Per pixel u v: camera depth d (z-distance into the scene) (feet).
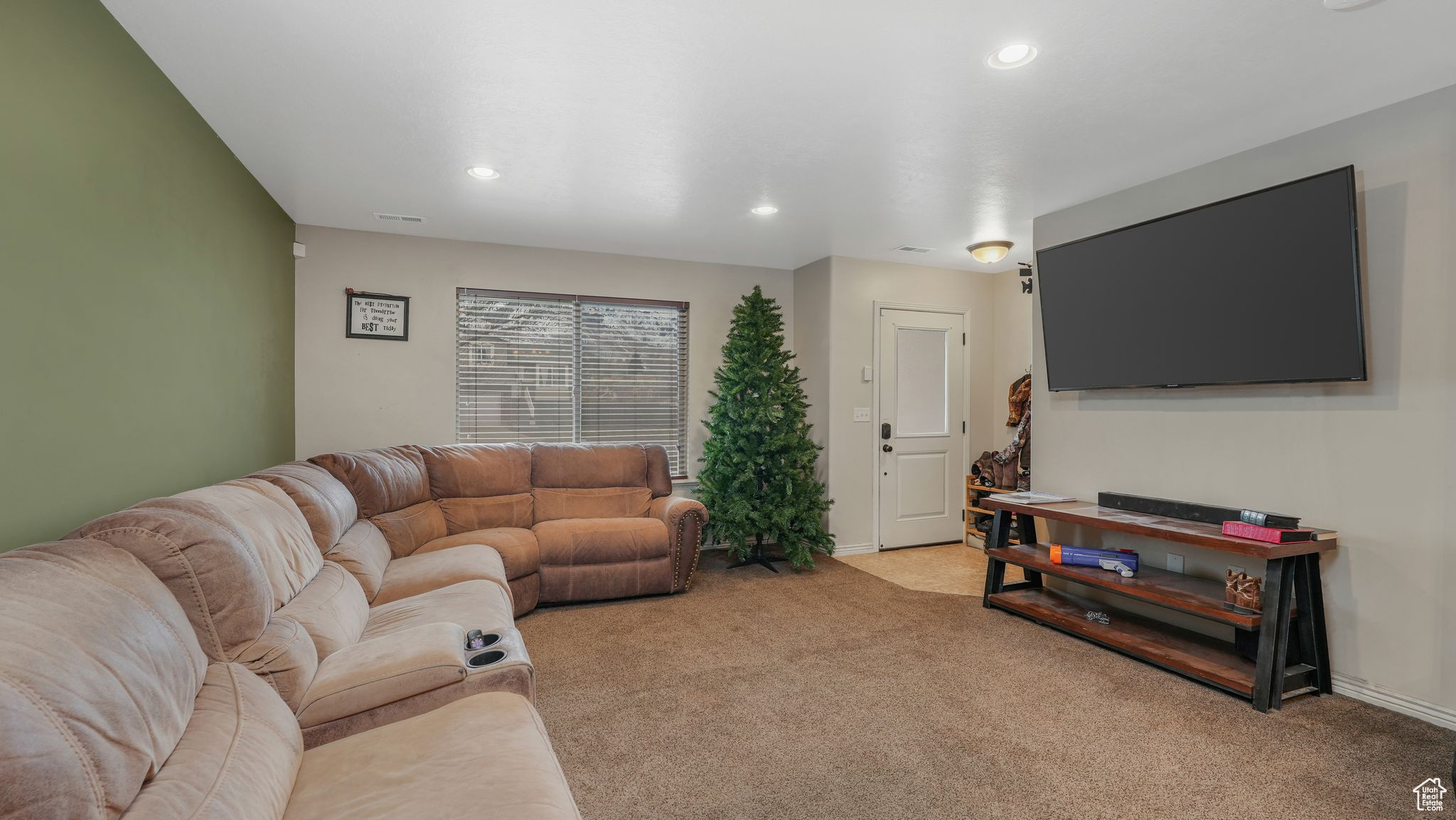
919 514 18.02
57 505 5.36
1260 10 6.17
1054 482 12.85
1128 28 6.47
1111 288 11.18
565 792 4.24
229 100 7.95
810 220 13.28
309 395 13.61
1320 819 6.10
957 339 18.30
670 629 11.33
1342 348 8.32
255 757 3.89
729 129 8.87
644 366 16.71
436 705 5.35
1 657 2.67
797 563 15.02
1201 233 9.73
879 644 10.61
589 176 10.72
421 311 14.51
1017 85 7.65
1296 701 8.52
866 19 6.30
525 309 15.52
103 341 6.05
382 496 10.81
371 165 10.16
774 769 6.91
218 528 5.01
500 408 15.33
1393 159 8.21
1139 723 7.93
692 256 16.57
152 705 3.34
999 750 7.29
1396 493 8.23
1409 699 8.12
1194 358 10.06
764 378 15.67
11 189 4.75
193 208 8.11
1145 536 9.65
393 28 6.44
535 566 12.13
